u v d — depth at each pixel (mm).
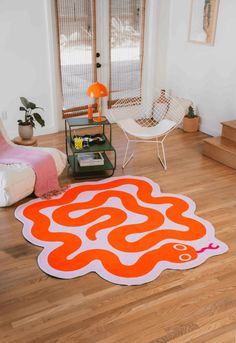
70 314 2510
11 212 3619
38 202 3787
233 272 2898
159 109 5898
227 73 5055
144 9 5594
